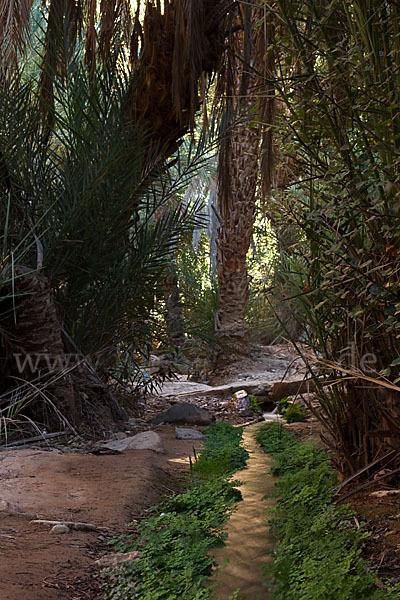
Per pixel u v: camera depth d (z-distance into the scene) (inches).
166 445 330.6
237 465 285.0
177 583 142.9
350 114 175.0
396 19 166.1
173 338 711.7
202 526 178.7
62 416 321.7
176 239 396.8
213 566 160.9
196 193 909.8
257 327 745.0
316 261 198.1
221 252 655.1
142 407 450.9
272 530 185.0
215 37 385.4
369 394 197.0
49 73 385.4
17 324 317.1
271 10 187.5
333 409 214.5
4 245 296.8
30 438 303.1
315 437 327.0
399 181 163.2
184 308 737.6
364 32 169.0
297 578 136.6
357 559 146.3
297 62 191.0
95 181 334.3
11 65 326.6
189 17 353.1
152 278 387.2
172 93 357.1
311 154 190.7
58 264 337.7
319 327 198.5
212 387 575.2
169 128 396.2
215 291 706.2
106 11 393.7
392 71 164.1
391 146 168.7
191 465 263.1
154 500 225.1
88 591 143.5
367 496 189.0
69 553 164.4
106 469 254.5
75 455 281.6
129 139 363.9
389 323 167.0
